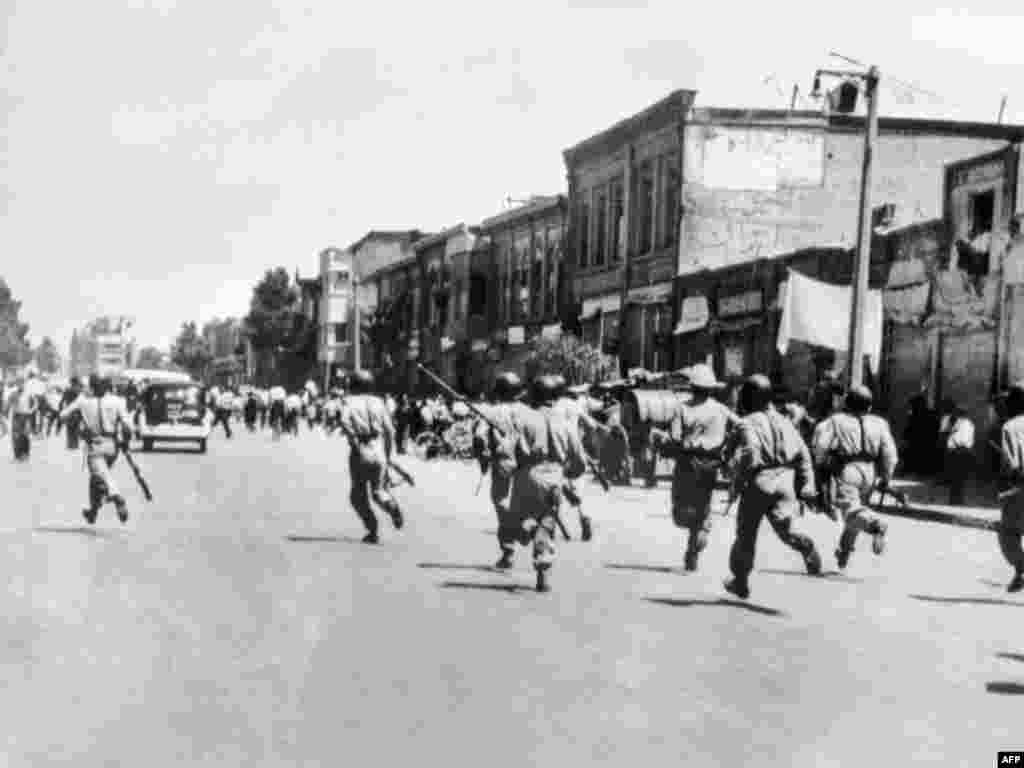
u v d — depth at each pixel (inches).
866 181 1037.2
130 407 1640.0
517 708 314.2
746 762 272.8
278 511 819.4
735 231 1752.0
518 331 2406.5
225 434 2303.2
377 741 282.5
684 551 645.9
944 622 454.6
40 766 261.9
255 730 290.2
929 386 1210.0
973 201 1159.0
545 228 2326.5
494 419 567.5
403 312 3334.2
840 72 1041.5
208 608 447.2
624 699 325.7
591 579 537.6
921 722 311.4
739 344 1545.3
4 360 3321.9
